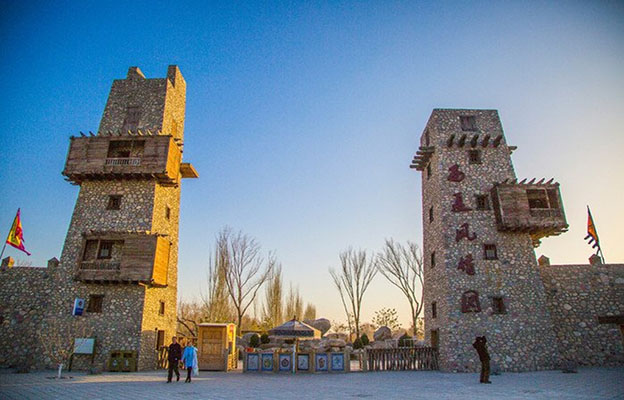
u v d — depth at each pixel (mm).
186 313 53406
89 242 29062
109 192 30203
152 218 29438
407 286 48969
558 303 29938
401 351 28297
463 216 29594
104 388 16547
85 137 30391
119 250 28734
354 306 51062
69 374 23188
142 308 27531
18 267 31422
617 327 29219
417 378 21984
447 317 27406
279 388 17078
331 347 38688
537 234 30344
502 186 29344
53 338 26891
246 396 14383
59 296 27891
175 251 33969
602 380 19219
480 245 28922
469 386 17688
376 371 27141
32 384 17578
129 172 29406
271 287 52844
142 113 33062
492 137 31641
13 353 29031
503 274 28250
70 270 28406
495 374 23469
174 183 31359
